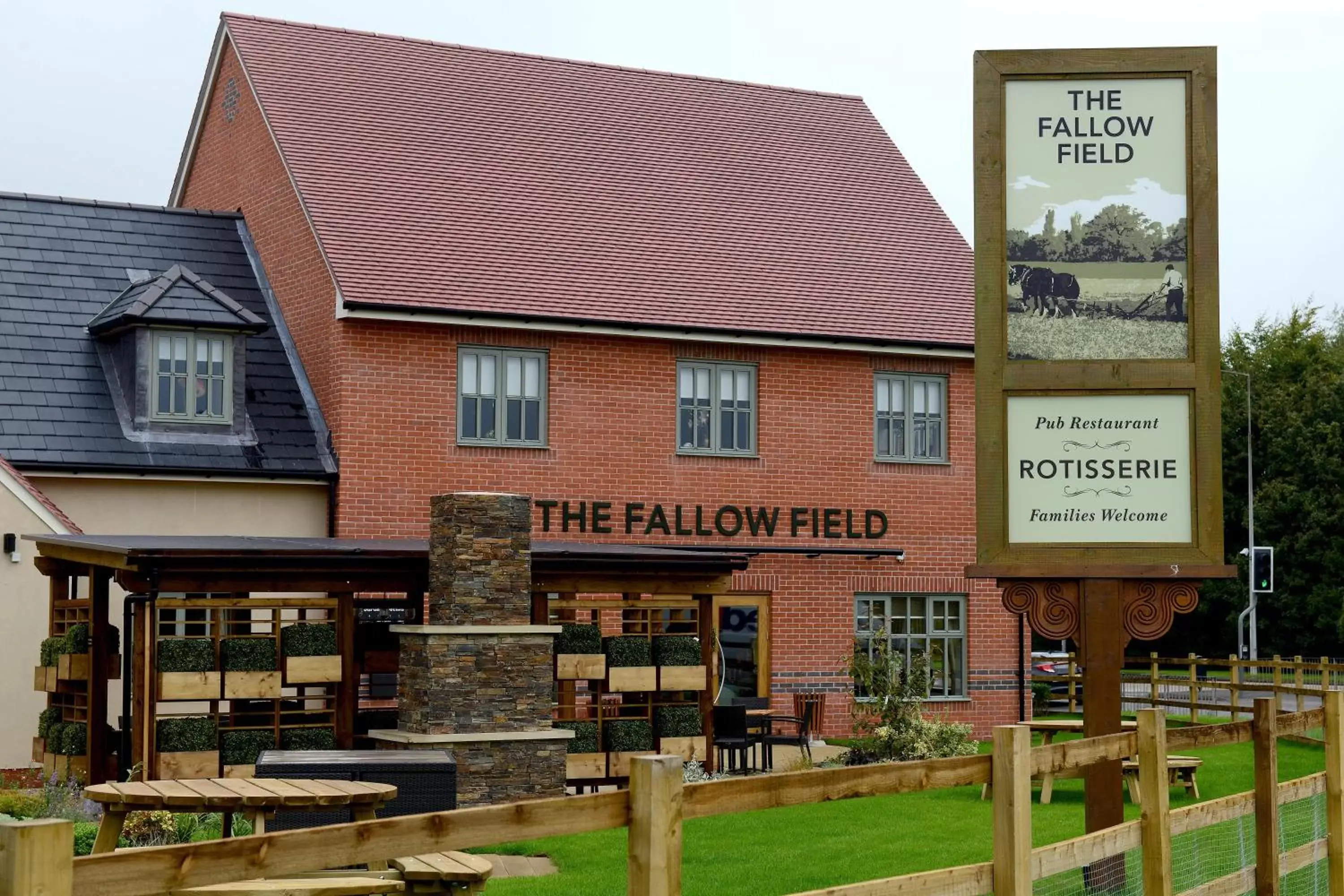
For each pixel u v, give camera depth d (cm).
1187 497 1176
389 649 1816
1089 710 1169
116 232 2619
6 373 2291
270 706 1786
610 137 2962
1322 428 5694
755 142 3127
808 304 2742
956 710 2775
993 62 1204
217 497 2308
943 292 2922
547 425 2489
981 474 1186
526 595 1586
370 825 476
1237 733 996
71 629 1761
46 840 371
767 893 1246
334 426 2380
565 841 1489
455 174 2703
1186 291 1189
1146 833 877
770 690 2628
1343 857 1099
